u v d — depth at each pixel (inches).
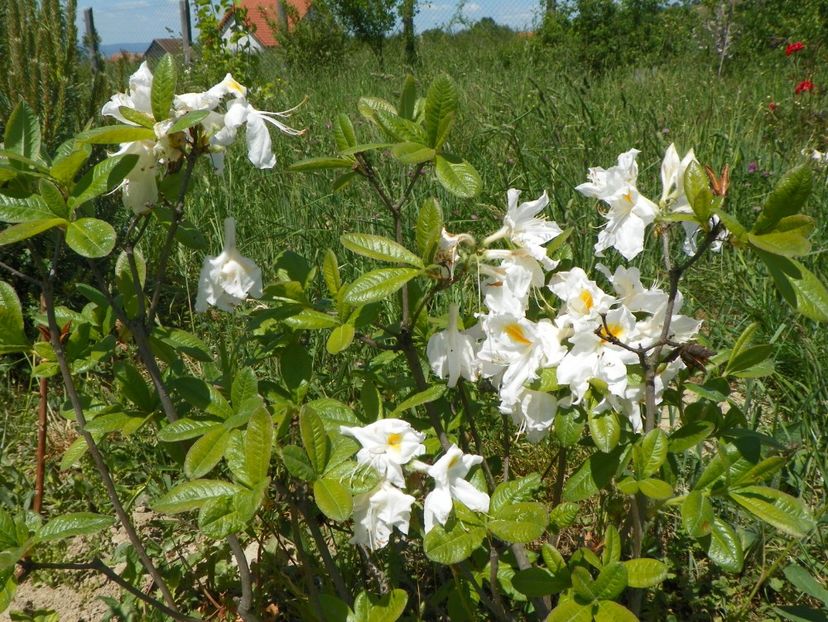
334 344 28.9
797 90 115.3
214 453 26.5
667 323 26.3
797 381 53.2
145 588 42.2
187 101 27.6
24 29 71.7
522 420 29.7
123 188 29.1
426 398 28.5
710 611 40.9
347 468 25.7
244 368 29.7
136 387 31.5
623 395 26.0
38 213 26.3
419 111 30.6
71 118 76.9
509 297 27.4
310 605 33.6
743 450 28.1
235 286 29.3
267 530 37.9
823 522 40.6
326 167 29.2
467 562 32.7
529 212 28.7
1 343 29.7
